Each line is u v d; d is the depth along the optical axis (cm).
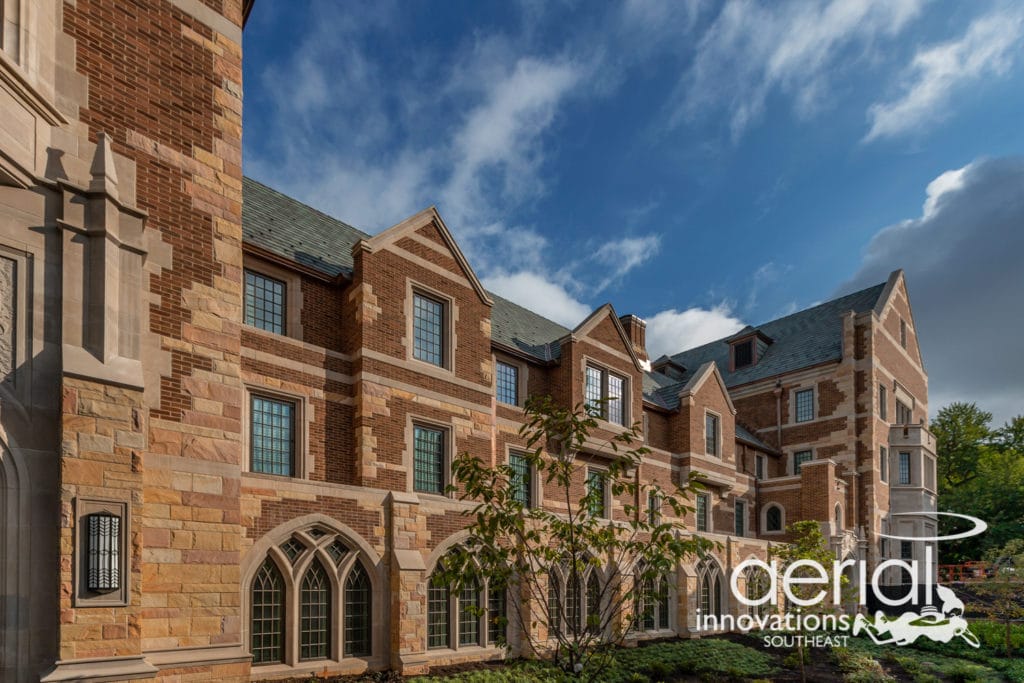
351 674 1288
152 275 946
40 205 805
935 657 2152
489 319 1962
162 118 991
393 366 1656
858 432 3478
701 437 2958
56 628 734
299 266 1577
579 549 945
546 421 994
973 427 5322
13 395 749
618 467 959
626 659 1758
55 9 870
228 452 993
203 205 1026
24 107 794
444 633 1543
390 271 1694
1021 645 2303
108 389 807
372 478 1559
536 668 1380
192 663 891
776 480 3378
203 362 987
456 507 1634
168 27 1019
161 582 888
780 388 3816
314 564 1293
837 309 4044
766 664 1923
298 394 1501
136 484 815
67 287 802
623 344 2595
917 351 4219
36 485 752
